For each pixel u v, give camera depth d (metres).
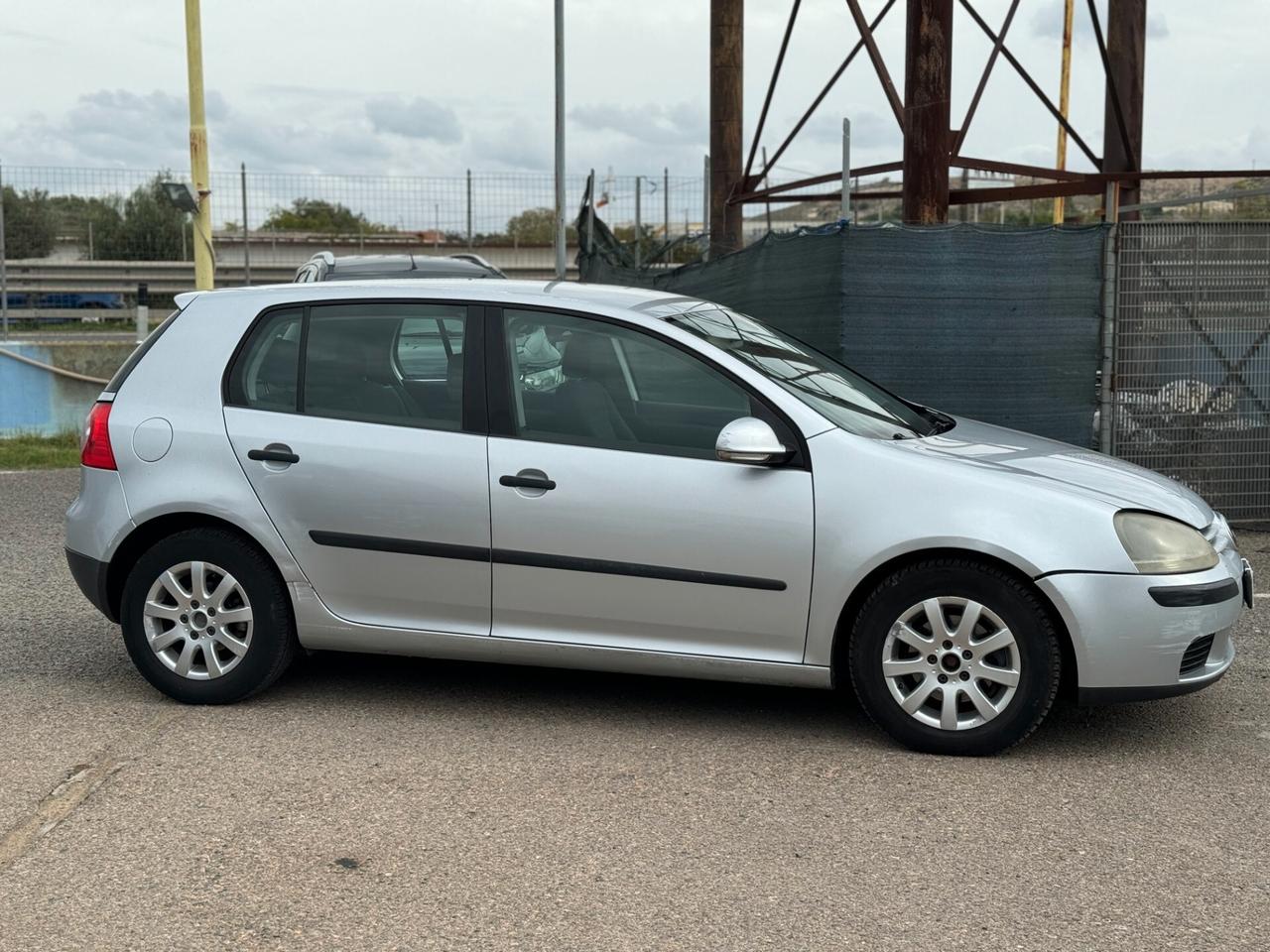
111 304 20.97
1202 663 4.65
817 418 4.72
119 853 3.80
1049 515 4.48
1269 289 8.62
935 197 9.59
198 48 13.81
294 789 4.29
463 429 4.92
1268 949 3.24
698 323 5.10
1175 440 8.73
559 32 18.34
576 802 4.20
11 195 19.38
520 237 26.47
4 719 5.01
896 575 4.59
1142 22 12.28
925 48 9.42
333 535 4.98
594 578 4.79
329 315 5.15
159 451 5.13
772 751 4.69
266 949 3.24
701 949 3.23
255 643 5.09
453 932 3.32
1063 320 8.62
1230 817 4.09
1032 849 3.84
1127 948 3.24
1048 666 4.49
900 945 3.26
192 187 13.95
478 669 5.69
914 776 4.43
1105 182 10.59
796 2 13.45
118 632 6.34
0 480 11.41
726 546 4.67
